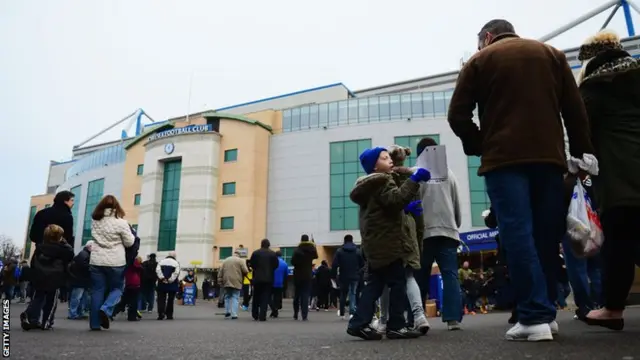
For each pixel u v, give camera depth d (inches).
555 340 118.1
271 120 1852.9
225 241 1718.8
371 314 156.3
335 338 173.2
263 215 1755.7
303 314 456.8
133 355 123.6
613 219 131.0
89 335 216.8
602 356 89.7
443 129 1622.8
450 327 202.8
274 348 134.3
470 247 724.7
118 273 265.3
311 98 2031.3
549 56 127.0
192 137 1814.7
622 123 130.0
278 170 1788.9
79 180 2448.3
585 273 223.1
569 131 129.1
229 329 277.0
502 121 124.1
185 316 537.3
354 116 1737.2
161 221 1834.4
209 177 1766.7
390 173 163.9
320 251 1651.1
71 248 268.5
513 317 250.7
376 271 158.2
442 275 210.1
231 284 483.5
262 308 438.6
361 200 157.8
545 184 124.5
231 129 1820.9
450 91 1665.8
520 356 94.3
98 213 264.1
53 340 183.5
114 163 2252.7
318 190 1705.2
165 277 460.4
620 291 138.3
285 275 543.5
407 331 159.6
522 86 123.1
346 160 1701.5
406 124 1662.2
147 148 1924.2
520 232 119.3
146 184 1881.2
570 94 127.0
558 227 128.3
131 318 432.5
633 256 136.2
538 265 119.4
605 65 136.0
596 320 144.0
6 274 812.0
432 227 207.9
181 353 126.6
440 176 153.7
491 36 141.7
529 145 119.8
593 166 146.0
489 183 125.8
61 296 885.8
